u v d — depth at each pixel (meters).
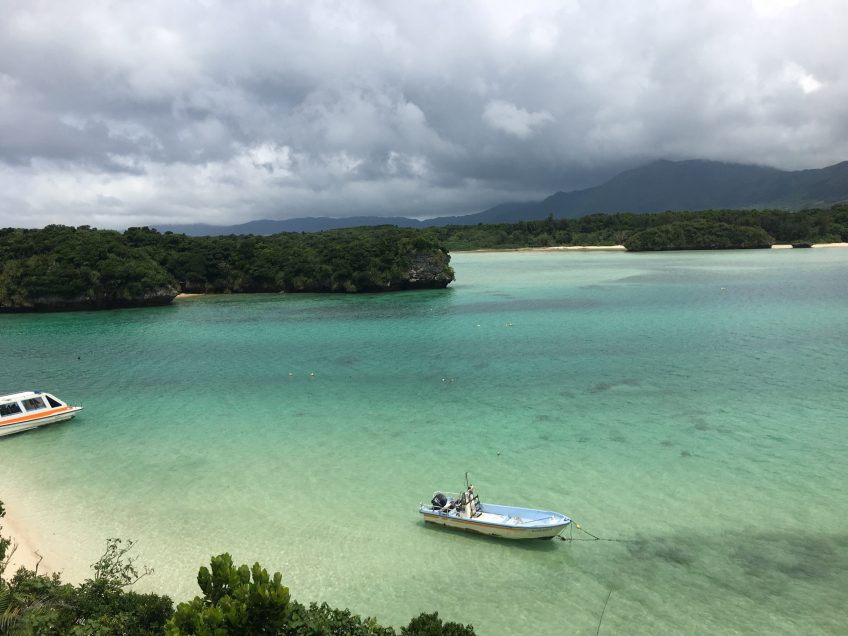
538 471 29.09
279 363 54.69
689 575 20.83
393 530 24.50
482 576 21.31
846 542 22.33
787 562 21.31
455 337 63.84
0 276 98.56
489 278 130.88
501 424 35.94
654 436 32.94
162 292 105.00
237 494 28.03
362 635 15.19
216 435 36.03
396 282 114.31
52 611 15.97
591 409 37.94
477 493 26.98
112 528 25.23
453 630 15.60
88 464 32.12
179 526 25.23
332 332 70.62
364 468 30.48
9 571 21.73
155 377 50.81
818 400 37.81
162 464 31.83
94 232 120.31
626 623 18.53
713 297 86.38
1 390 47.66
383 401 41.62
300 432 36.06
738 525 23.70
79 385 48.62
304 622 14.83
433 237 123.56
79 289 98.69
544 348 56.22
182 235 142.88
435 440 33.84
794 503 25.16
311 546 23.45
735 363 47.56
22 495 28.55
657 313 73.69
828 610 18.78
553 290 103.00
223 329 76.19
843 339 55.03
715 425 34.19
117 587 18.53
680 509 25.05
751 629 18.05
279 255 125.94
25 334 75.88
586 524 24.20
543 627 18.47
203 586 14.82
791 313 70.12
